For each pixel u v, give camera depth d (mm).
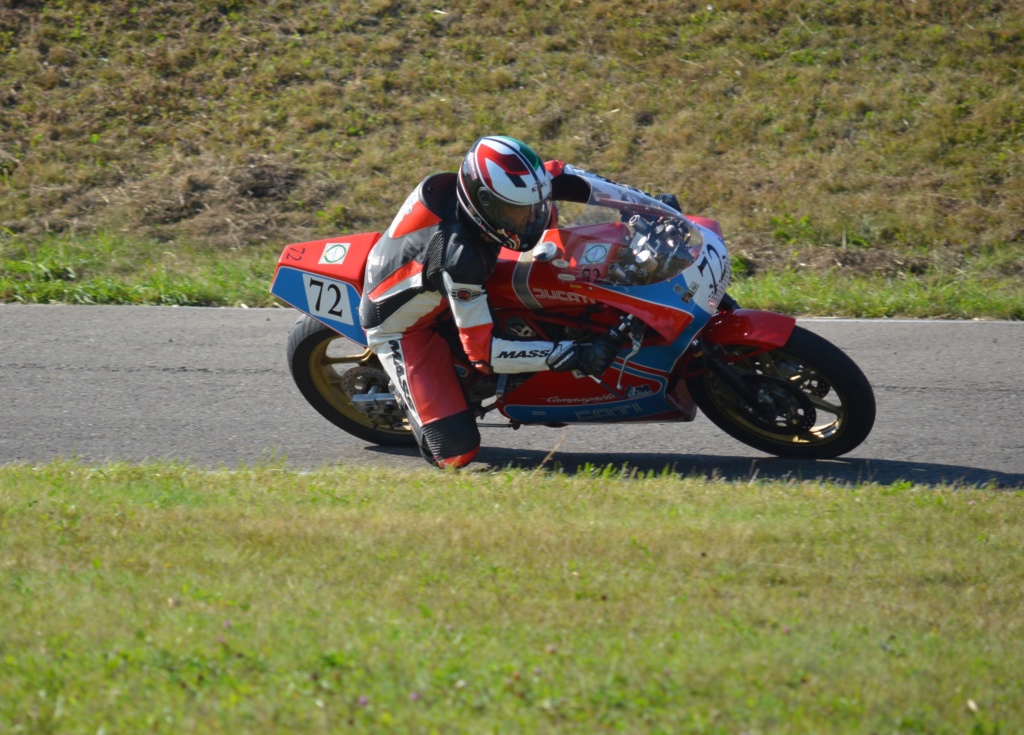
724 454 23625
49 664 12367
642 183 48531
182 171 49188
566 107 53375
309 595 14539
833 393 25766
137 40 57062
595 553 16109
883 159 49000
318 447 24141
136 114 53031
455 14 59031
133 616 13758
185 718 11242
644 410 21672
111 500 18766
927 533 17250
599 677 12156
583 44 57125
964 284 38312
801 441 22516
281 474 21016
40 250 41406
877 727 11367
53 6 58719
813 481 21703
